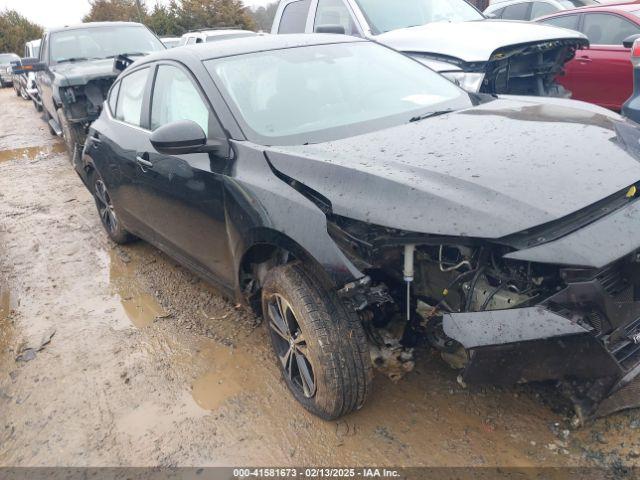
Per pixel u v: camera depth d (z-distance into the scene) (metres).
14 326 3.95
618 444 2.38
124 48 8.77
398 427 2.63
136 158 3.88
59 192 7.15
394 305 2.74
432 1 6.64
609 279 2.15
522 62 5.28
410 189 2.25
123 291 4.32
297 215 2.48
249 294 3.15
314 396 2.65
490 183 2.23
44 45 8.80
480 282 2.28
